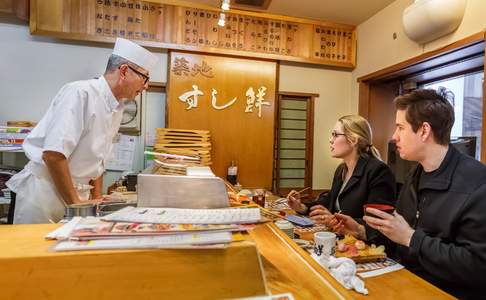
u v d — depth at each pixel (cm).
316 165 354
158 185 80
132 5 290
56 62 285
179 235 54
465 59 244
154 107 313
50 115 147
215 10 308
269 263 66
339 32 344
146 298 48
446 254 100
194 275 51
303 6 306
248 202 123
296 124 349
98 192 172
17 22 275
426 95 120
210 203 81
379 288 94
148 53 160
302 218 174
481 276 96
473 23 214
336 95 356
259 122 324
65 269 46
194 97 307
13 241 51
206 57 309
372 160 181
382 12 308
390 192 171
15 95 277
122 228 55
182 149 270
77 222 59
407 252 124
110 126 161
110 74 154
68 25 277
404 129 123
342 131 189
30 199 145
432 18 229
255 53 318
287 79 341
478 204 103
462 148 212
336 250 118
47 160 130
